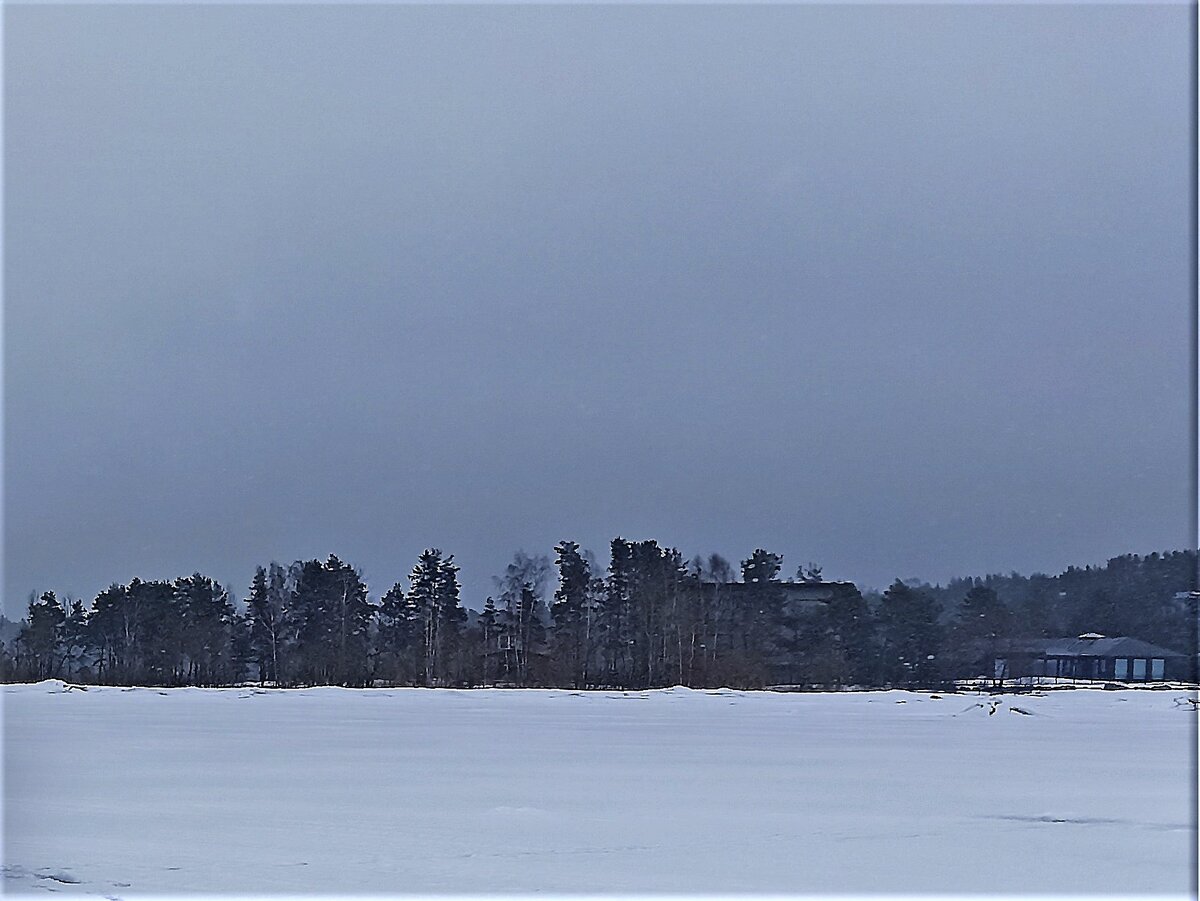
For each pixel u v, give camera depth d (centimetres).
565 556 12250
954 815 3041
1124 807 3189
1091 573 13000
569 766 4191
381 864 2400
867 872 2372
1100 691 10194
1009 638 12694
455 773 3953
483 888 2216
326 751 4756
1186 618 12681
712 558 12475
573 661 11906
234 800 3281
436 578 12294
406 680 11894
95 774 3909
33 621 11800
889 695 9844
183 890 2194
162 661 11931
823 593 12925
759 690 11156
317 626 12106
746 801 3288
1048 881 2314
